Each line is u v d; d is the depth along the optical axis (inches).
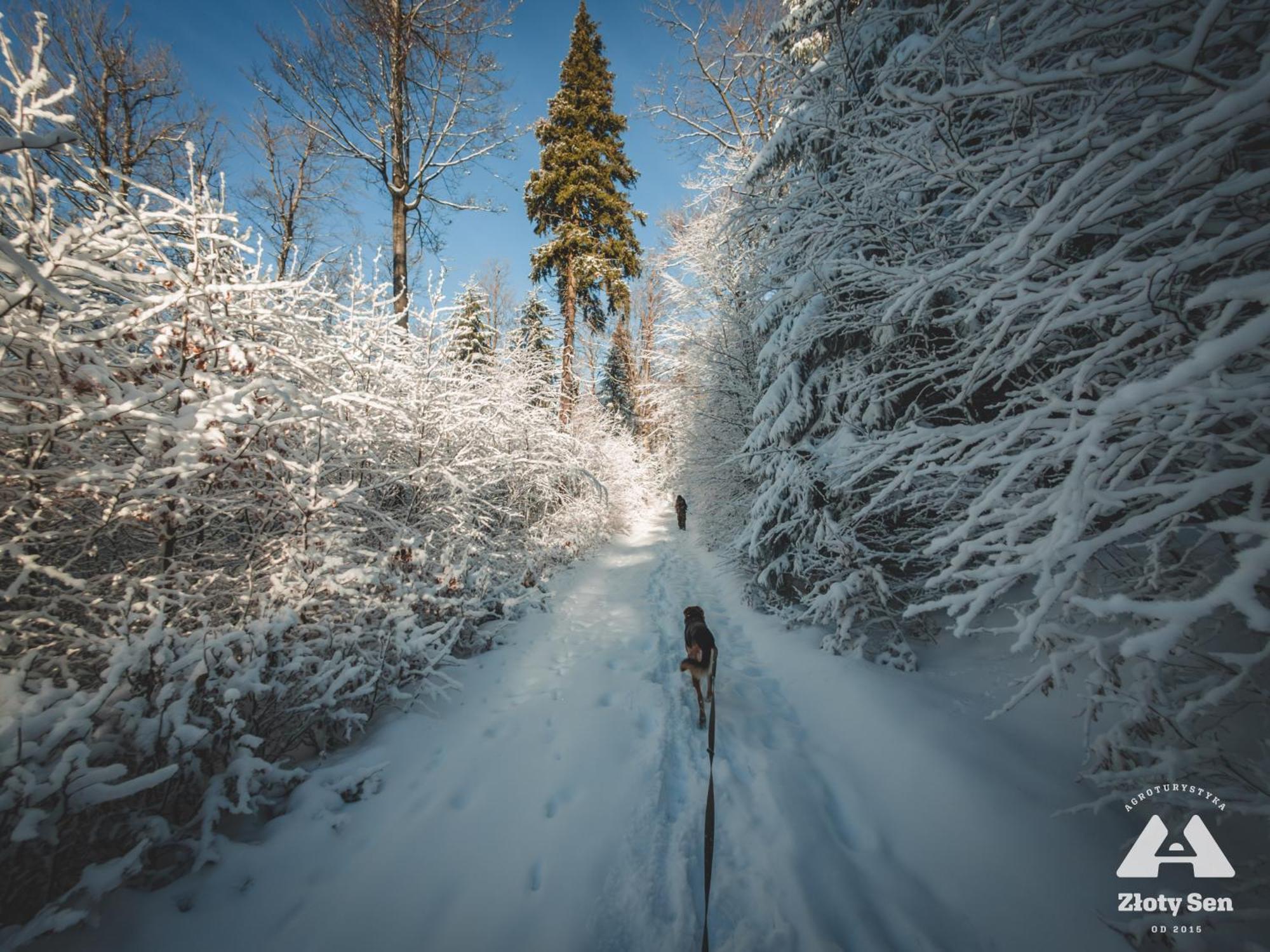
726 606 265.9
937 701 139.1
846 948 76.5
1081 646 91.1
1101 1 83.3
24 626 92.7
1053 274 100.3
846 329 170.7
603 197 585.0
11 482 97.1
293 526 134.6
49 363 91.7
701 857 93.8
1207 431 83.7
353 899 79.0
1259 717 90.7
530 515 328.8
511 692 152.6
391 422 199.5
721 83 369.4
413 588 149.2
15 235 101.5
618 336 861.8
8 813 63.9
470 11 305.1
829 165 189.0
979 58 105.2
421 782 106.7
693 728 137.5
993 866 89.9
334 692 106.0
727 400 322.7
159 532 112.9
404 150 319.6
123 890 74.1
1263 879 72.1
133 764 82.3
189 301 111.1
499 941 74.7
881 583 166.2
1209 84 60.6
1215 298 57.8
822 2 177.0
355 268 191.3
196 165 122.0
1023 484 97.7
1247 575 51.5
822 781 118.2
